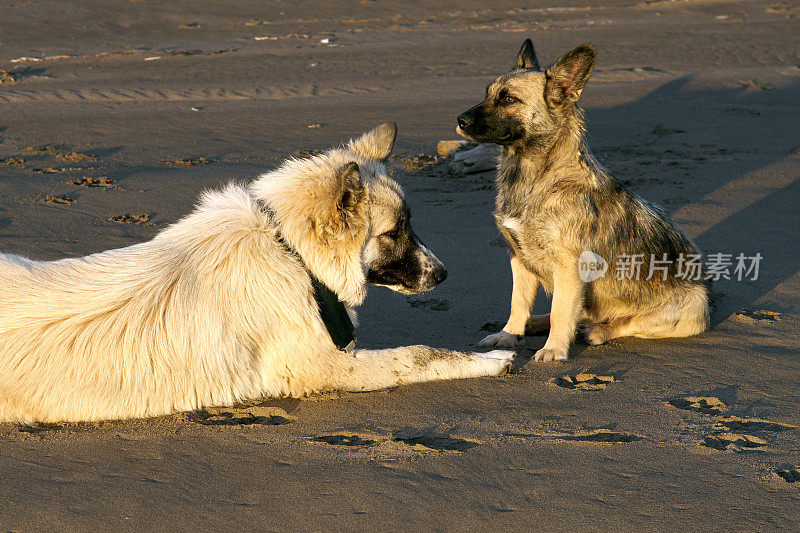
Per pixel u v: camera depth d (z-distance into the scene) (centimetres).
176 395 573
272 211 591
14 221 1068
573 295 723
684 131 1752
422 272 631
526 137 731
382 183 614
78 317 548
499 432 562
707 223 1148
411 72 2569
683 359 724
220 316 575
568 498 468
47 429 547
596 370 695
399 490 473
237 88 2291
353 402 610
